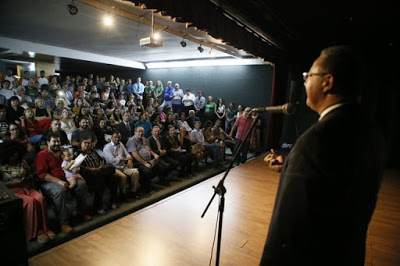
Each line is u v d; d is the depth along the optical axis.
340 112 0.68
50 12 3.84
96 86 7.27
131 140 3.55
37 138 3.66
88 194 2.75
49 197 2.54
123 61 8.29
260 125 6.79
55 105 5.14
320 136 0.64
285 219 0.67
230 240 1.93
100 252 1.77
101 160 3.06
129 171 3.17
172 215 2.32
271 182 3.26
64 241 2.25
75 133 3.71
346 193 0.62
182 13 2.41
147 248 1.82
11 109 3.96
